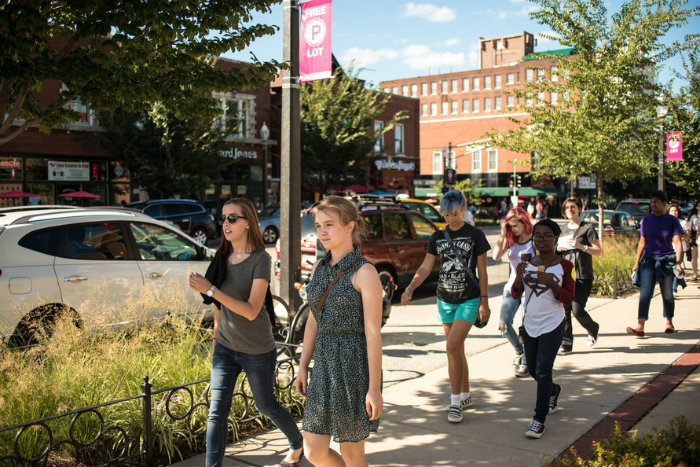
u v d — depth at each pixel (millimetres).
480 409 4840
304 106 28562
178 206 20641
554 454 3916
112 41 6117
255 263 3514
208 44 6699
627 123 12266
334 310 2902
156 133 22578
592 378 5633
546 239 4367
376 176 38688
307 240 9891
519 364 5836
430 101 77562
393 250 10148
